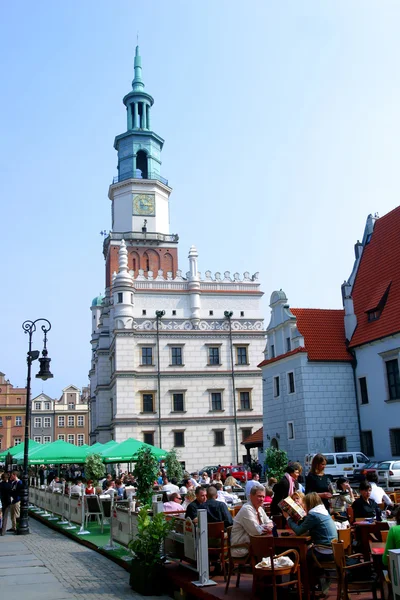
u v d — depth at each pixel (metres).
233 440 61.62
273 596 9.86
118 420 58.75
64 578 14.22
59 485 32.97
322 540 10.37
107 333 69.75
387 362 38.44
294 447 41.47
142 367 60.88
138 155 84.94
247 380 63.59
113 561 16.44
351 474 35.84
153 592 12.60
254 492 11.66
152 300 63.41
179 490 26.06
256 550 10.17
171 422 60.38
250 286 66.94
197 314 63.69
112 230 82.25
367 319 41.69
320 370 41.28
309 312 45.12
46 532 24.86
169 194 85.25
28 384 26.67
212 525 12.73
